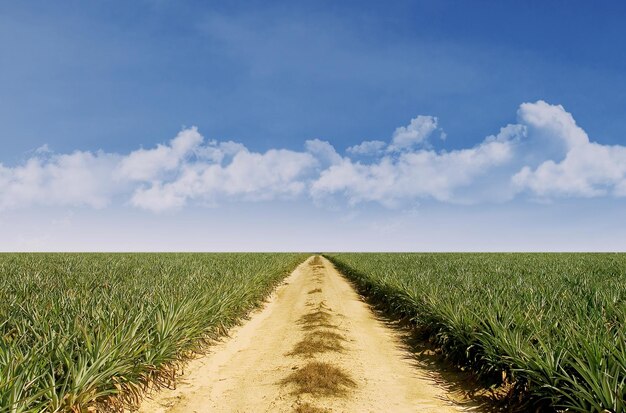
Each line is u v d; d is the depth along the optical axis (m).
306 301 19.11
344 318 15.09
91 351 6.12
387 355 10.35
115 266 22.42
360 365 9.33
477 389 7.70
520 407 6.46
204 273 19.00
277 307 18.23
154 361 7.45
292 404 6.87
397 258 37.53
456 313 9.53
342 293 22.45
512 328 8.13
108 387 6.24
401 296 14.29
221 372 8.98
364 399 7.24
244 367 9.31
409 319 13.45
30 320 7.52
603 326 6.93
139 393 6.96
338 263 42.41
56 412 5.16
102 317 7.44
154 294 10.92
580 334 6.13
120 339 6.73
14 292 11.77
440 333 9.90
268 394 7.45
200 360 9.77
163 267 22.94
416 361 9.86
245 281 16.14
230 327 13.40
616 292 10.68
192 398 7.39
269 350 10.80
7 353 5.43
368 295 21.22
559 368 6.09
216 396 7.48
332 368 8.48
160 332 7.92
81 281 14.21
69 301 9.13
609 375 5.18
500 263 26.62
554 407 5.88
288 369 8.88
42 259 29.62
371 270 23.28
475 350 8.37
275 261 31.97
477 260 31.84
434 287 13.45
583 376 5.40
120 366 6.32
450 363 9.32
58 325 7.00
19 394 4.82
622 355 5.48
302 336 11.97
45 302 8.89
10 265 22.61
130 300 9.92
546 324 7.48
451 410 6.84
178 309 9.20
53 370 5.41
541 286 12.26
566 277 15.55
